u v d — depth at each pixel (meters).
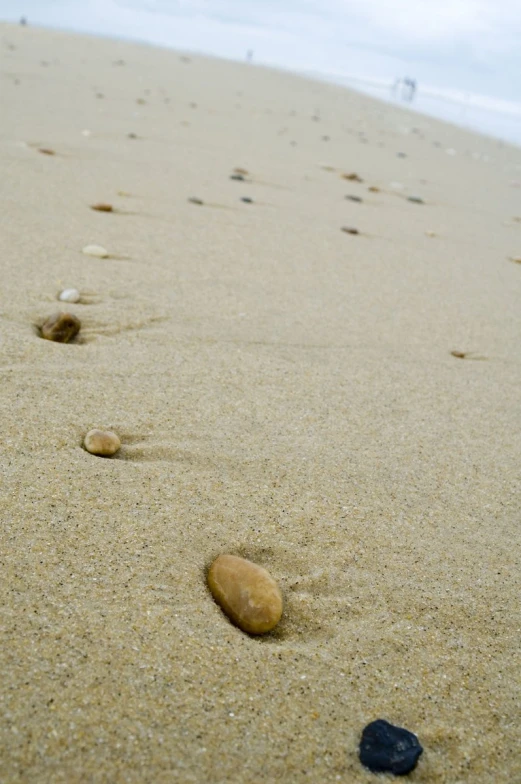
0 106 2.22
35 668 0.57
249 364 0.94
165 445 0.78
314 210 1.69
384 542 0.71
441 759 0.57
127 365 0.89
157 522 0.69
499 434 0.89
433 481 0.80
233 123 2.73
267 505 0.73
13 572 0.63
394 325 1.12
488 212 2.05
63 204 1.38
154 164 1.84
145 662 0.59
